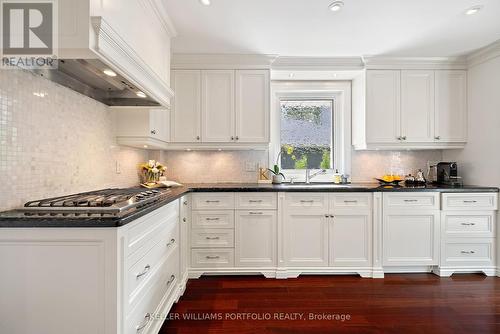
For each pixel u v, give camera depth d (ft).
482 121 9.36
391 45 8.93
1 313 3.61
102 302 3.60
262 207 8.86
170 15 7.04
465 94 9.97
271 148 11.15
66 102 5.52
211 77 9.66
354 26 7.70
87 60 4.24
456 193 8.92
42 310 3.62
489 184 9.14
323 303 7.13
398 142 9.95
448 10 6.91
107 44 3.88
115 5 4.31
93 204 4.29
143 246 4.49
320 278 8.74
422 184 9.97
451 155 10.75
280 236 8.84
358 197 8.89
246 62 9.65
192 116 9.66
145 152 9.86
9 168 4.19
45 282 3.60
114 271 3.58
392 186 9.47
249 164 11.00
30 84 4.60
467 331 5.94
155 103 7.09
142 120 7.72
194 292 7.75
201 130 9.66
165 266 5.81
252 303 7.13
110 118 7.31
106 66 4.47
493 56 8.93
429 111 9.93
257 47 9.01
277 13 7.01
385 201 8.90
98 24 3.62
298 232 8.89
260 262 8.86
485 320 6.36
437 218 8.96
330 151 11.45
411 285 8.23
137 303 4.24
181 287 7.41
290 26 7.68
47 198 4.98
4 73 4.09
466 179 10.02
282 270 8.80
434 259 8.96
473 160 9.71
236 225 8.85
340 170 11.34
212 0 6.42
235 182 10.97
